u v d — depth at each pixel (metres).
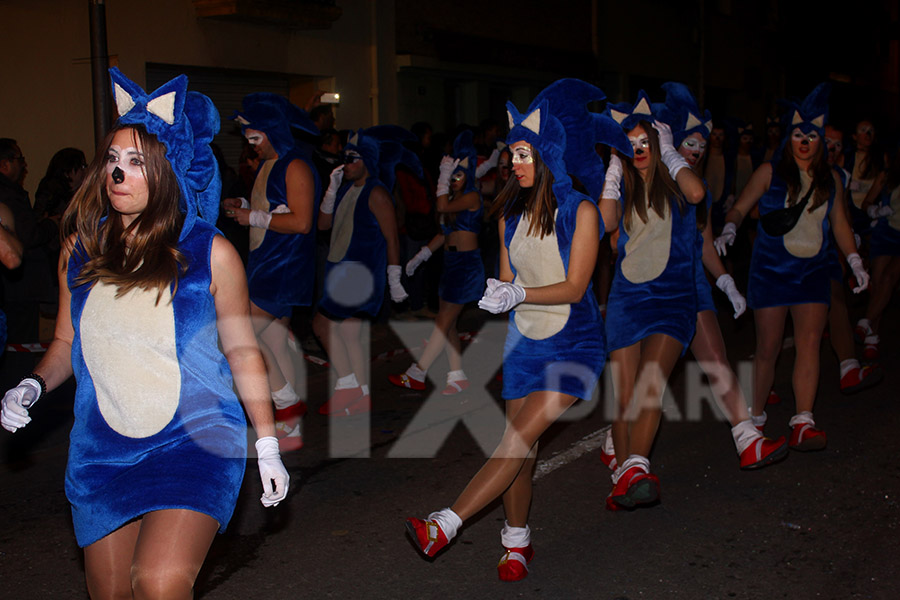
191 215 2.62
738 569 3.98
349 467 5.37
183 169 2.60
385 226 6.34
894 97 38.59
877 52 36.53
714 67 24.88
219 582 3.89
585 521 4.54
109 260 2.56
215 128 2.81
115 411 2.54
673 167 4.37
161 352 2.54
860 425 6.07
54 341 2.72
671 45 22.66
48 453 5.67
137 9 9.88
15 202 6.06
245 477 5.15
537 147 3.64
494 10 15.95
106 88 6.96
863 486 4.95
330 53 12.60
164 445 2.53
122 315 2.53
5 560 4.11
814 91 5.16
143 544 2.38
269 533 4.40
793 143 5.23
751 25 26.75
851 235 5.34
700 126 5.18
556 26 17.91
